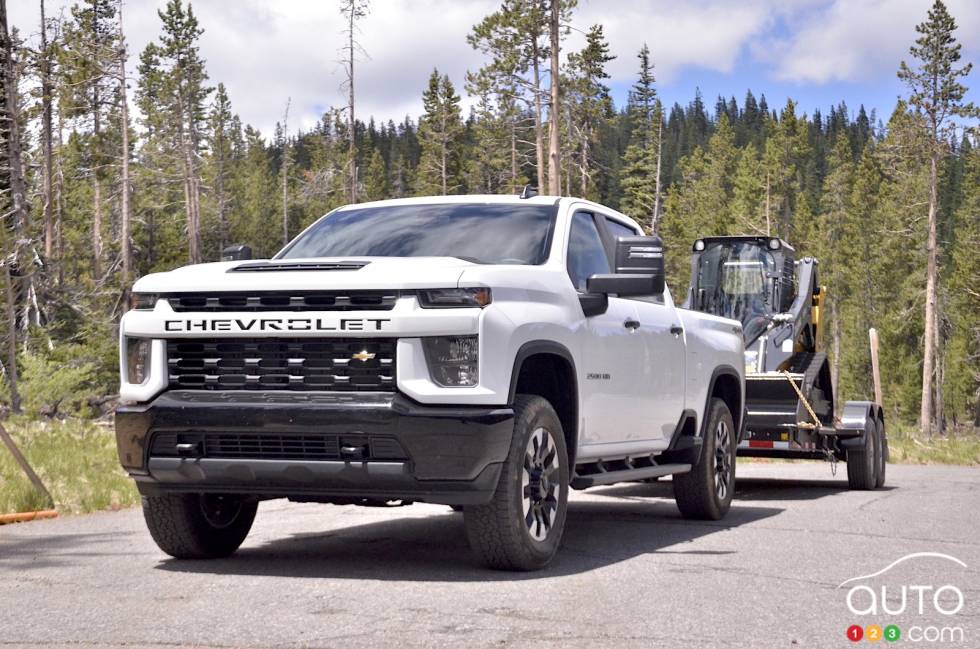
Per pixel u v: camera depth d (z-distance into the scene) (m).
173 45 71.12
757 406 14.14
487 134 73.06
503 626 4.66
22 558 6.63
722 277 16.20
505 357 5.86
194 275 6.13
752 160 99.75
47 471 11.34
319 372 5.84
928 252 63.03
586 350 6.80
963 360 83.62
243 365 5.96
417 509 9.58
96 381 29.89
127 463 6.11
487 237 7.01
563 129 64.25
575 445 6.68
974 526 8.72
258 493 6.04
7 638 4.41
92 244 56.38
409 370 5.71
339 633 4.50
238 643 4.32
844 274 95.62
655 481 14.42
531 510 6.15
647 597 5.38
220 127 92.19
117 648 4.24
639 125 94.50
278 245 101.88
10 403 23.11
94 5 51.31
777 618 4.92
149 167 70.88
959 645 4.45
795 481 15.40
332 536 7.76
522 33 50.28
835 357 95.19
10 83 30.20
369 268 5.93
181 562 6.50
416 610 4.98
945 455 25.30
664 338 8.15
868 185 95.38
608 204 104.12
